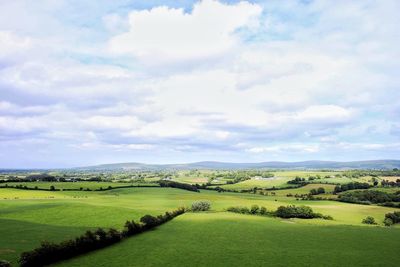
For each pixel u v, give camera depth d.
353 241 67.12
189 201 130.00
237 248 59.22
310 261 52.09
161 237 66.38
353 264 51.09
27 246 48.91
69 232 61.53
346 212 112.94
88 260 47.31
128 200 126.69
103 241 56.34
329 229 81.00
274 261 51.66
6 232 59.22
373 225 90.75
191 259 50.88
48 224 70.88
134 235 67.81
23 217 77.75
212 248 58.50
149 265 46.59
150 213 90.75
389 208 121.94
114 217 81.75
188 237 67.25
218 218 94.31
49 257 44.44
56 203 98.62
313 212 106.56
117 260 48.12
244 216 100.88
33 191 141.62
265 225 84.94
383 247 62.22
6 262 38.06
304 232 76.31
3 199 113.62
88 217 80.50
